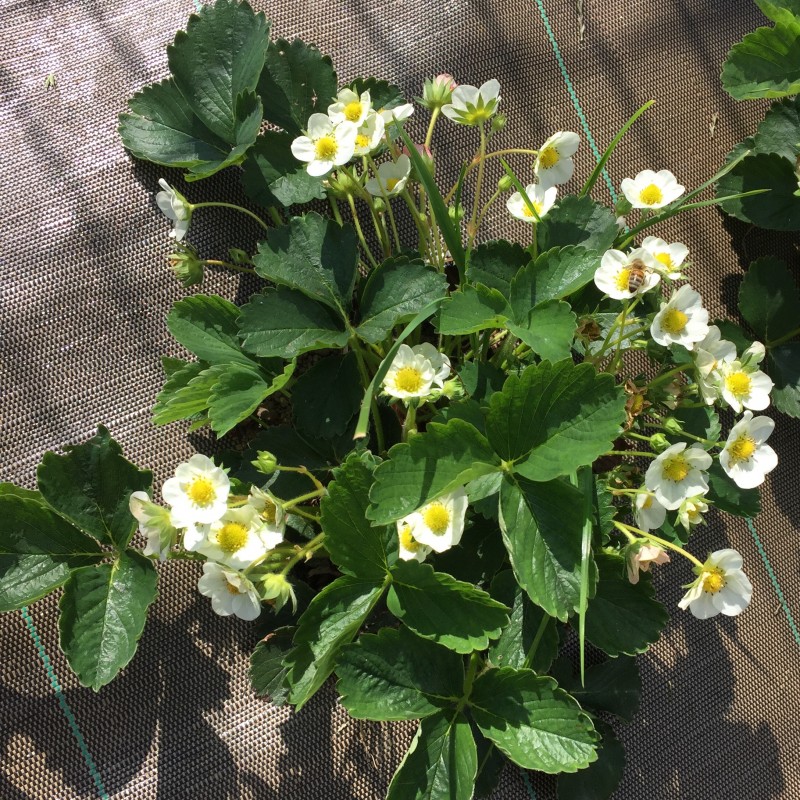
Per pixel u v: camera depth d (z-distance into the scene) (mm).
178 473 344
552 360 352
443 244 455
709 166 511
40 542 385
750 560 482
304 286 389
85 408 427
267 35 414
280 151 418
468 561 389
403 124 475
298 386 399
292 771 408
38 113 446
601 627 389
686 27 520
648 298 416
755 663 474
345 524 358
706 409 418
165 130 438
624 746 445
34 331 428
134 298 439
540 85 496
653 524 377
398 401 406
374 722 419
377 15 483
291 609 406
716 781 455
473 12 493
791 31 452
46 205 439
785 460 498
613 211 408
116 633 373
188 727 405
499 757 410
